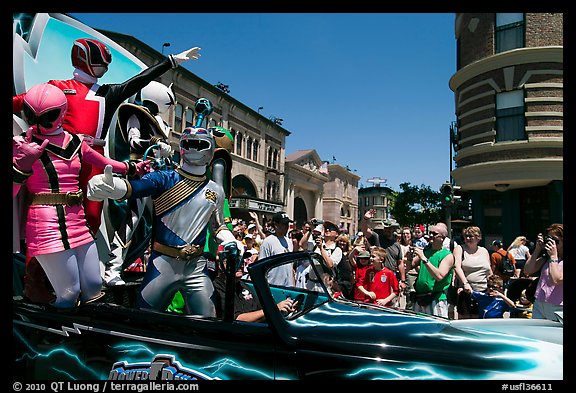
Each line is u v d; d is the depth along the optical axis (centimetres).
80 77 344
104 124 342
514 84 1395
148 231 369
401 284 657
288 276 266
